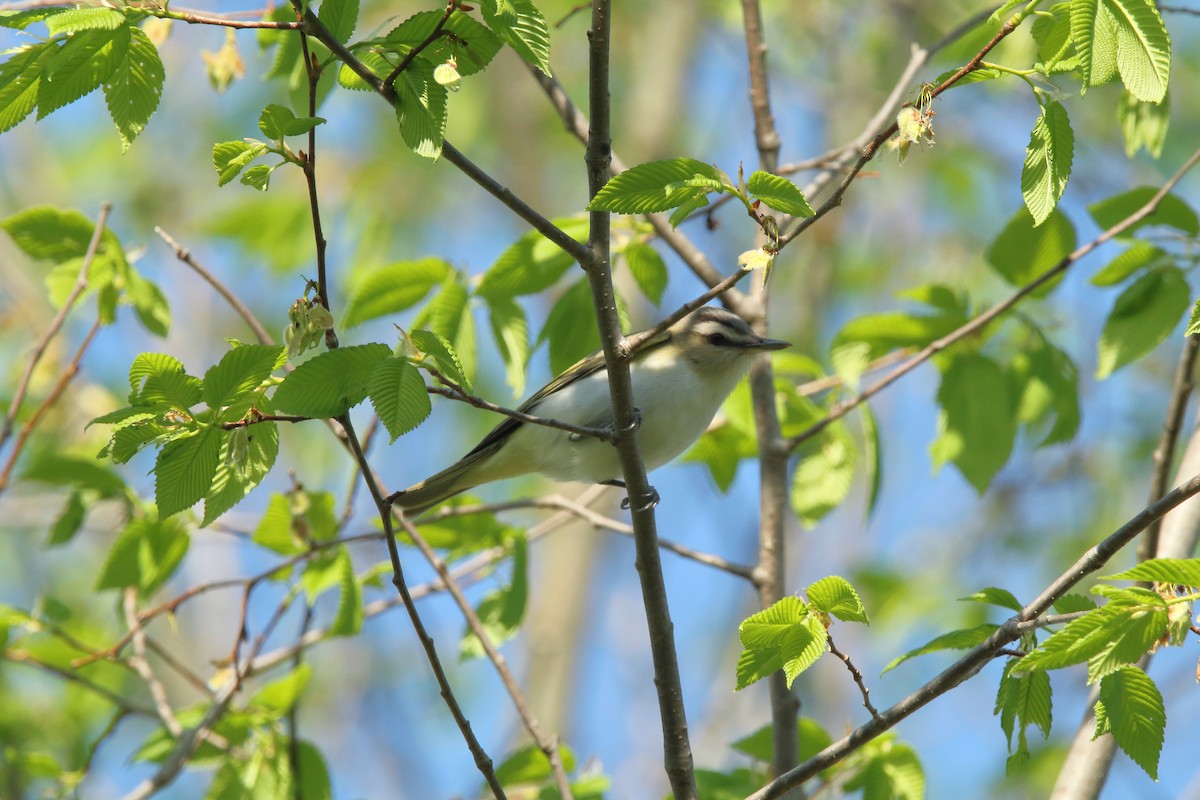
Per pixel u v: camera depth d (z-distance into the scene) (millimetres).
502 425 11047
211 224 17422
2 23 6152
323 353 6500
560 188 22156
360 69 6508
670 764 7828
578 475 11242
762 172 6469
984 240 20859
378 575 11680
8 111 6555
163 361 6332
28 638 12203
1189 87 19344
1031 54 11781
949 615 17438
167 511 6629
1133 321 10727
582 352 11055
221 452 6676
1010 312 11820
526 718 9188
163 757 10797
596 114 7340
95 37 6285
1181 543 9258
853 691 17609
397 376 6457
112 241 11289
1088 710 8906
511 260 10461
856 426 19469
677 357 11086
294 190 17656
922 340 11789
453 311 10492
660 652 7930
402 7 17031
